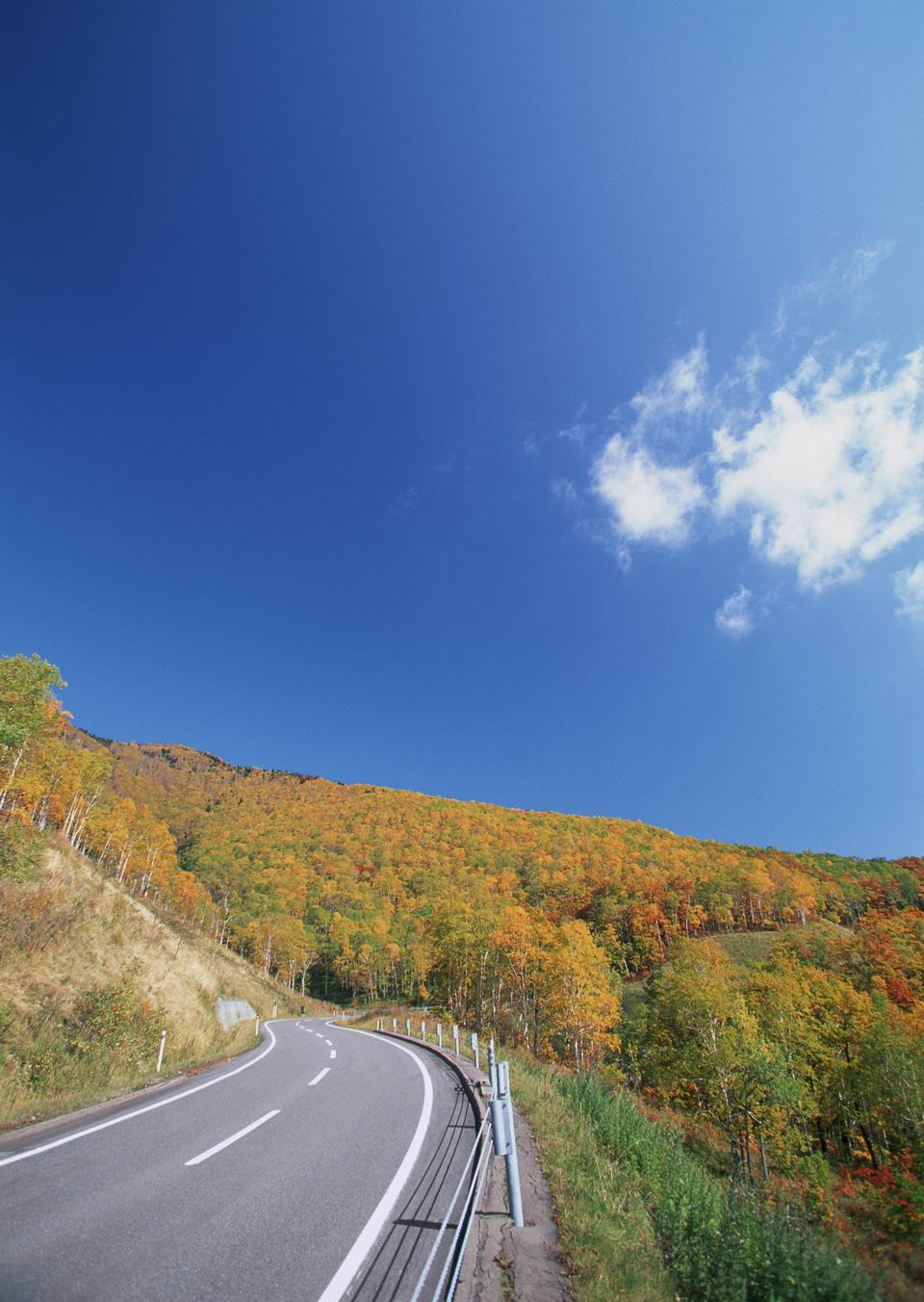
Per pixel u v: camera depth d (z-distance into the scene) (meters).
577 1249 4.43
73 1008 18.50
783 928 96.88
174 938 35.62
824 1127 34.84
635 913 98.44
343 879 136.00
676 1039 38.62
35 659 26.64
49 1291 3.69
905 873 129.50
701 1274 4.37
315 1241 4.54
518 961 46.44
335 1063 15.71
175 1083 12.25
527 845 168.25
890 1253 5.31
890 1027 34.78
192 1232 4.71
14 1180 5.96
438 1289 3.55
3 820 24.73
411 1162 6.66
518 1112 9.24
